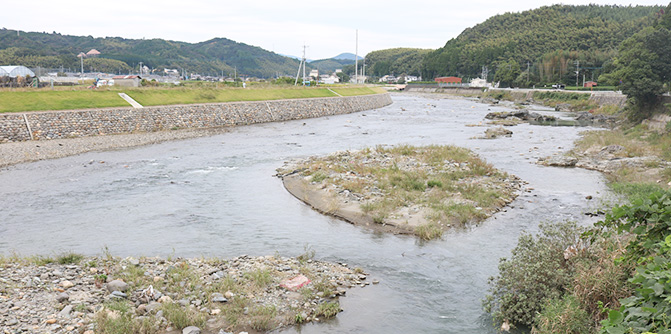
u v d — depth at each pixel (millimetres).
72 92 54562
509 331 11852
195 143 46156
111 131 48719
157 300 13031
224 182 29641
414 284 15008
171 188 28000
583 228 13945
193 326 11773
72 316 11680
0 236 19547
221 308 12781
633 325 6223
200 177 31062
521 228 20547
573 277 11750
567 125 64938
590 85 133375
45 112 45719
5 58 159125
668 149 36781
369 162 33219
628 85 57781
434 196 24547
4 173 31422
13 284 13234
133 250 18000
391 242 19031
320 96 88875
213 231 20391
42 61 165750
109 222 21562
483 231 20188
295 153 40688
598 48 182500
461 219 21266
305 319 12547
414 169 30750
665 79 57875
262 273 14977
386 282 15180
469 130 58469
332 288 14461
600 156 37594
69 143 42094
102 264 15594
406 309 13297
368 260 17141
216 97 68438
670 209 7691
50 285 13422
